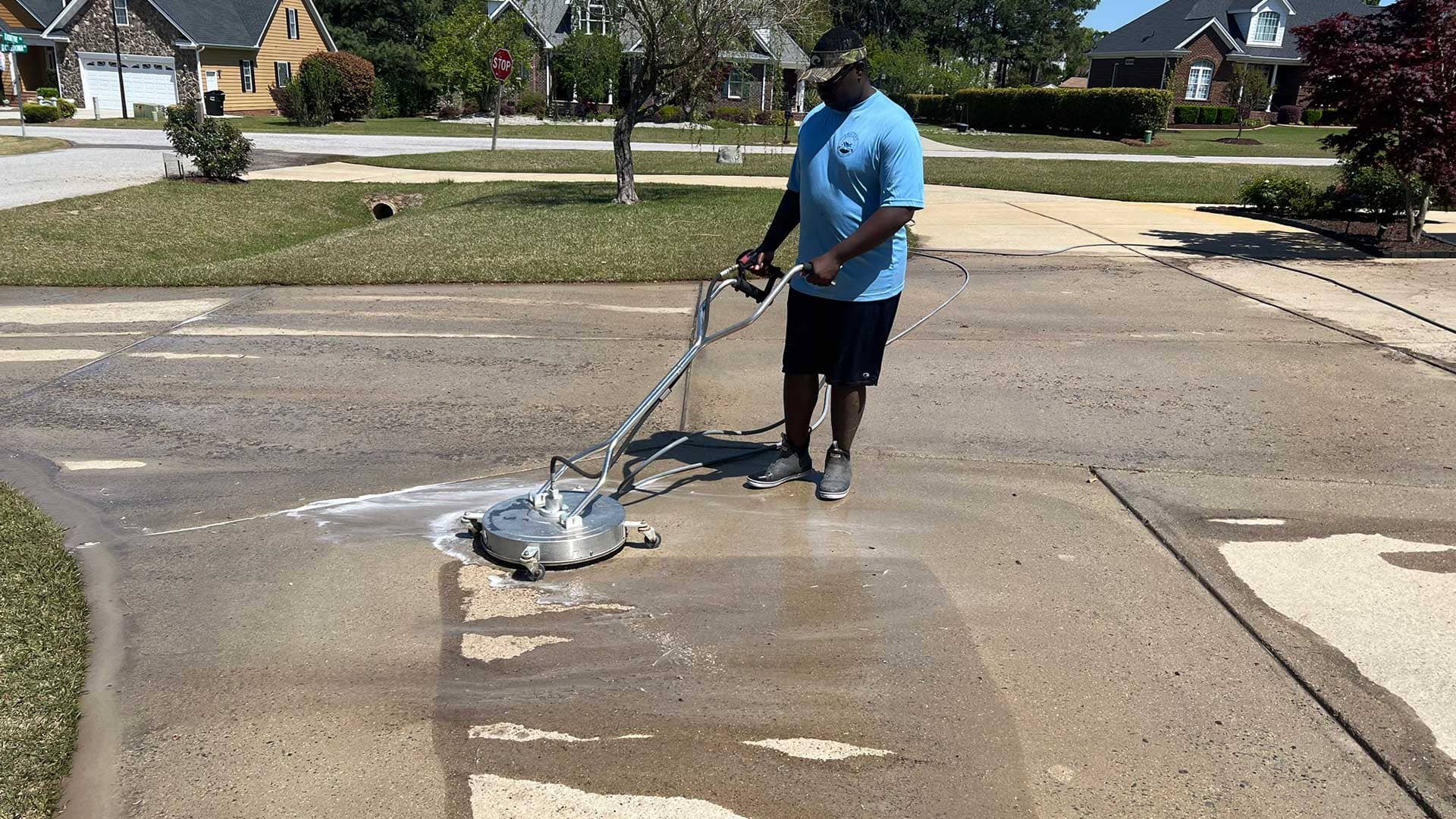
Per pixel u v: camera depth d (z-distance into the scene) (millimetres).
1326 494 3959
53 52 40094
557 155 22312
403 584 3256
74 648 2857
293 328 6676
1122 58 48250
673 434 4762
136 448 4551
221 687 2688
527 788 2299
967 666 2781
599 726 2518
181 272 8445
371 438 4688
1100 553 3471
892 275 3643
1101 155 25969
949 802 2252
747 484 4082
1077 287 7770
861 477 4184
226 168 16203
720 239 10109
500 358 5984
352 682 2705
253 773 2352
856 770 2355
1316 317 6809
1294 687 2684
